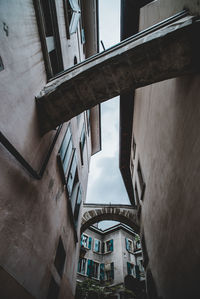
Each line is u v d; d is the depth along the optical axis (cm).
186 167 353
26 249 318
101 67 377
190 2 310
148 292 752
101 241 2025
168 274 482
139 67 370
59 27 556
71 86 401
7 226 266
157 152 568
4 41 286
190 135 336
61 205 565
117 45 390
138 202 1015
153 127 612
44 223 415
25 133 343
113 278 1614
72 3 713
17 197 301
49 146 466
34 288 337
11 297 264
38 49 428
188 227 345
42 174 399
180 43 324
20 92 333
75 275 798
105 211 1141
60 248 573
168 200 467
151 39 332
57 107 419
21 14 353
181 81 385
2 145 274
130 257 1812
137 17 737
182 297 391
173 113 428
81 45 974
